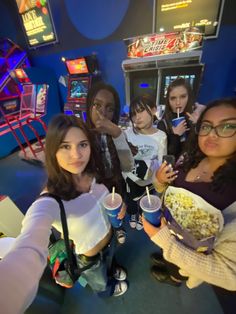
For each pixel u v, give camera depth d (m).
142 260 1.46
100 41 3.24
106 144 1.06
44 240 0.56
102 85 1.11
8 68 3.62
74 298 1.28
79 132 0.70
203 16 2.35
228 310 1.08
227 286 0.58
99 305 1.24
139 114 1.21
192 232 0.61
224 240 0.57
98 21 3.07
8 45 3.64
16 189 2.62
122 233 1.04
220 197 0.60
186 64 2.01
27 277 0.45
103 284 1.06
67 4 3.16
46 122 4.14
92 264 0.90
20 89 3.70
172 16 2.51
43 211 0.65
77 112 3.37
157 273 1.31
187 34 1.95
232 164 0.58
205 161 0.71
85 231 0.79
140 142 1.30
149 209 0.74
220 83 2.68
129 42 2.28
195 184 0.68
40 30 3.66
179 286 1.27
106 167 1.06
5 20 3.94
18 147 3.74
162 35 2.06
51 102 4.20
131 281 1.34
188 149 0.76
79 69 3.20
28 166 3.17
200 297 1.21
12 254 0.48
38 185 2.66
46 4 3.31
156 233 0.73
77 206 0.76
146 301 1.23
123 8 2.79
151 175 1.36
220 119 0.57
